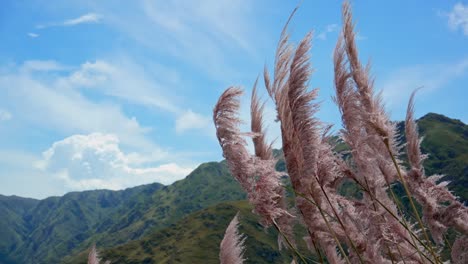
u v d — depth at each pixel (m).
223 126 5.13
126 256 193.25
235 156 5.08
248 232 175.12
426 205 5.73
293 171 5.00
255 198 5.04
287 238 5.33
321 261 4.99
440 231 5.65
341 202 5.35
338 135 5.34
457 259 5.35
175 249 188.75
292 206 5.36
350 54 5.50
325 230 5.16
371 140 5.45
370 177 5.48
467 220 5.49
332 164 5.02
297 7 4.88
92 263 5.98
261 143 5.59
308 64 4.82
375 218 5.34
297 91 4.87
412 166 6.00
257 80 5.72
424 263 5.45
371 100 5.49
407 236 5.50
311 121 4.82
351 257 5.31
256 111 5.65
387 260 5.40
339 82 5.49
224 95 5.15
